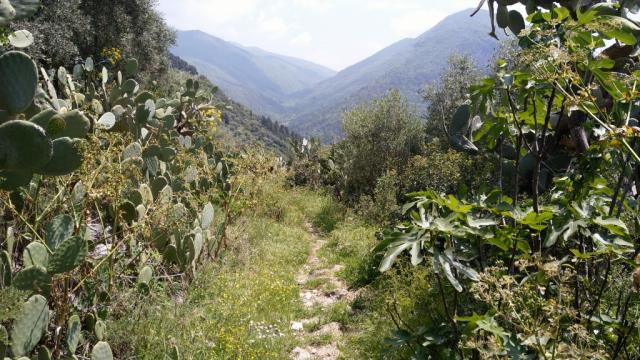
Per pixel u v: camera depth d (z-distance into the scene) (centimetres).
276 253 865
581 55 228
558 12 251
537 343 203
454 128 466
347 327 577
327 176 1653
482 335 260
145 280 456
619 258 241
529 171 518
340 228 1139
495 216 270
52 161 363
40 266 318
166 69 2297
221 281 617
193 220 690
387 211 1034
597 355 201
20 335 295
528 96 285
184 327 458
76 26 1540
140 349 392
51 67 1423
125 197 548
